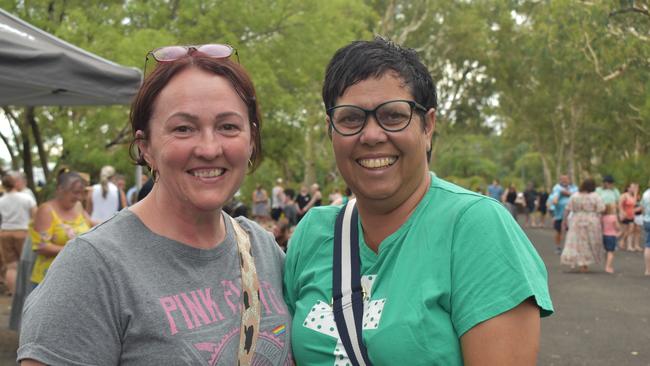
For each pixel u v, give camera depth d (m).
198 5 13.68
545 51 21.78
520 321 1.72
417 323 1.77
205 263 1.79
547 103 36.03
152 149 1.79
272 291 1.99
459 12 32.81
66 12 12.31
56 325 1.56
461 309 1.76
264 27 14.54
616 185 23.78
